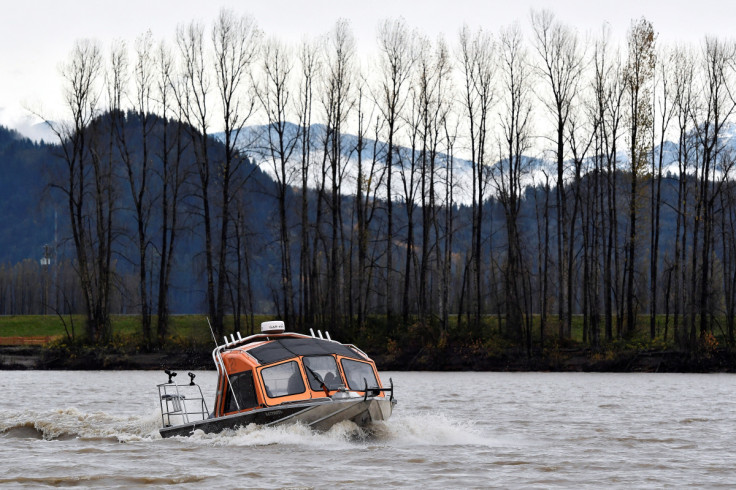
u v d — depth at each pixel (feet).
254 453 78.59
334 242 281.74
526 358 255.09
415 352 260.21
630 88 267.80
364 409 84.02
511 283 283.18
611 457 78.79
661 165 272.92
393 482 66.39
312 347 88.48
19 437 94.94
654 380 204.33
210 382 194.49
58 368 264.72
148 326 279.69
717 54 264.31
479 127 285.64
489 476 69.00
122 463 74.64
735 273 268.00
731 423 107.55
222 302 278.67
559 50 273.95
